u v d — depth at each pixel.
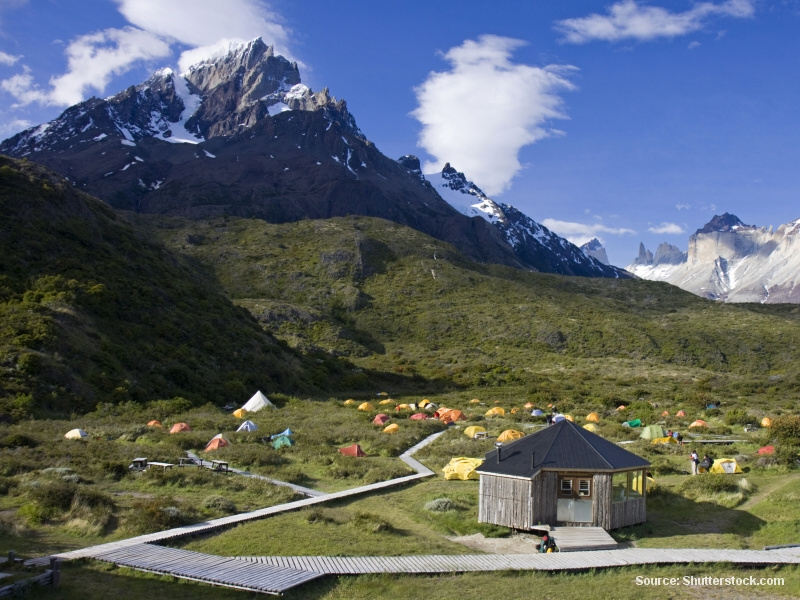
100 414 46.56
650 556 18.69
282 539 19.20
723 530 22.44
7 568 15.03
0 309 53.78
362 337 111.75
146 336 63.66
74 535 18.66
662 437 43.75
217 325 74.88
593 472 21.70
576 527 21.44
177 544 18.44
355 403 66.06
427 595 15.64
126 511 20.84
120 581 15.30
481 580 16.73
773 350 109.25
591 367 97.69
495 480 22.34
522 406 66.62
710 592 16.31
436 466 34.03
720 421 56.25
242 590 15.17
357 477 30.28
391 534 20.58
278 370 73.75
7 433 34.25
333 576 16.41
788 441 39.59
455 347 109.75
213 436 38.91
